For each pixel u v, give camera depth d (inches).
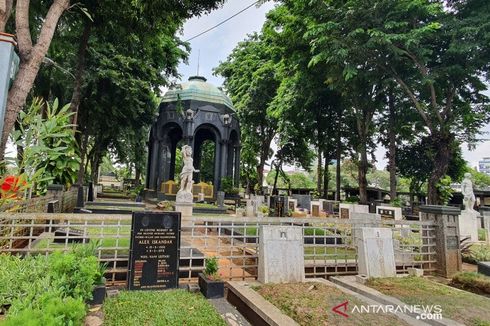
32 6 351.6
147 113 786.8
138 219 178.9
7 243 189.3
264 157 1216.8
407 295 174.6
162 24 401.4
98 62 577.3
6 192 181.3
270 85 1018.7
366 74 652.1
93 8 388.8
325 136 961.5
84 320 127.0
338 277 216.4
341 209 607.5
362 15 550.6
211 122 855.1
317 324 133.6
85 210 462.6
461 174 997.8
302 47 682.8
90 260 141.3
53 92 603.2
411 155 1049.5
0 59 182.5
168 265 181.8
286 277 193.2
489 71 615.5
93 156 983.0
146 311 142.5
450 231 269.3
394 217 565.9
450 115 661.9
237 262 262.1
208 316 141.8
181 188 467.5
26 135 215.2
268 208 631.8
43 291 111.1
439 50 618.5
